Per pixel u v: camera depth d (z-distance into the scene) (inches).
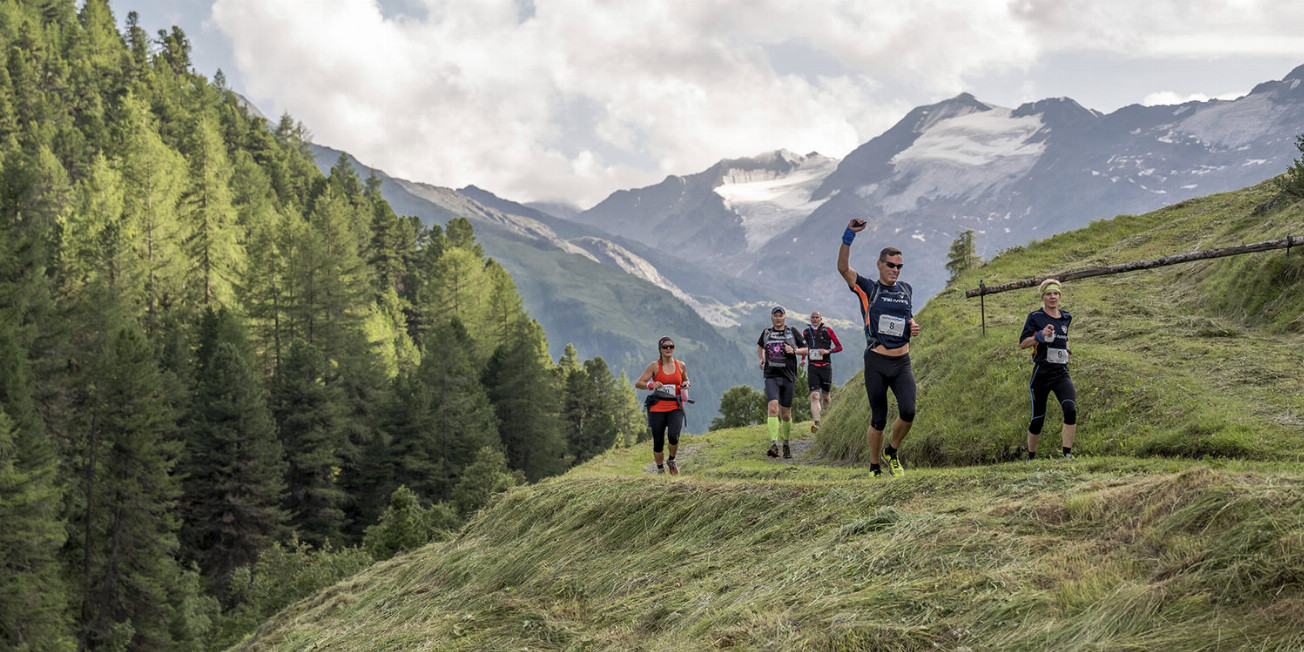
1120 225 942.4
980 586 177.8
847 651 171.2
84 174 4264.3
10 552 1283.2
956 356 574.6
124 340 1673.2
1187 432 363.3
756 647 186.5
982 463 458.0
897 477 272.2
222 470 1937.7
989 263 920.9
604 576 272.2
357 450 2404.0
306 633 371.6
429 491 2471.7
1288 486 165.5
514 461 3107.8
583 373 3700.8
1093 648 147.3
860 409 577.0
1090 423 417.4
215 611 1670.8
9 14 6013.8
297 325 3011.8
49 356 1998.0
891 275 320.8
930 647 164.6
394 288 4879.4
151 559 1601.9
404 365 3607.3
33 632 1256.8
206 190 3713.1
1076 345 528.1
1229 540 158.7
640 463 675.4
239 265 3462.1
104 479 1600.6
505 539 358.0
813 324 635.5
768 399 565.0
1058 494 210.2
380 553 1245.7
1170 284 668.1
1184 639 141.5
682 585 243.4
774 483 287.6
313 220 3713.1
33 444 1448.1
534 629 247.1
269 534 1979.6
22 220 2952.8
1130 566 166.6
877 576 200.8
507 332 3826.3
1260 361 426.6
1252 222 711.7
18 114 4771.2
